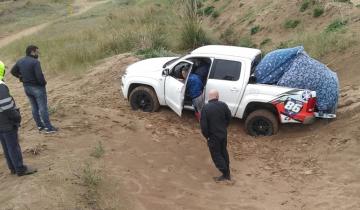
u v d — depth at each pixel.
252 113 11.20
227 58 11.25
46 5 49.59
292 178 9.26
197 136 10.95
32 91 9.77
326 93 10.88
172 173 9.26
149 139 10.54
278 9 22.59
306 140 10.70
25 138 9.83
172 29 21.94
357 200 8.13
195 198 8.42
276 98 10.84
